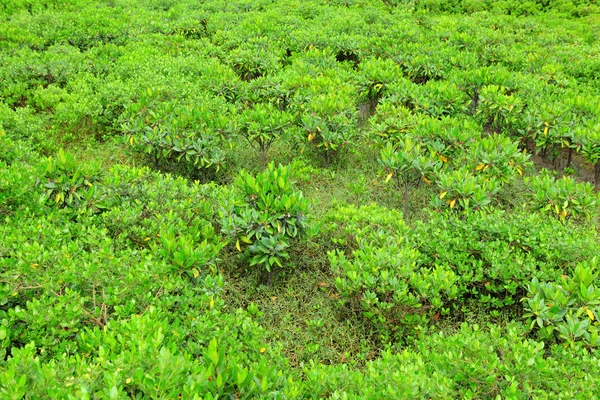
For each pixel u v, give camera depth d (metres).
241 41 12.66
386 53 11.78
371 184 7.79
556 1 19.00
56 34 12.69
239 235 5.46
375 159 8.56
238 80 9.74
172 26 14.03
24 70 9.97
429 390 3.40
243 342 4.31
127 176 6.32
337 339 4.99
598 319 4.23
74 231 5.39
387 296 4.89
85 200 5.73
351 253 5.85
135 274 4.37
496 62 11.92
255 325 4.43
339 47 12.37
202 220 5.69
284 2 17.06
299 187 7.66
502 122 9.05
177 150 7.32
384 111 8.38
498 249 5.39
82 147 8.74
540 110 8.12
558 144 8.40
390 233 5.75
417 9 19.22
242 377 3.15
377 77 9.81
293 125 8.23
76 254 4.63
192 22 14.14
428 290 4.89
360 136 8.95
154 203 5.86
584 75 11.07
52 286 4.09
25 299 4.24
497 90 9.12
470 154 7.16
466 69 11.05
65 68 10.38
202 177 7.81
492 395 3.64
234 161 8.34
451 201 6.17
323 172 8.02
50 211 5.56
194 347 3.83
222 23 14.41
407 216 6.96
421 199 7.41
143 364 3.01
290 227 5.45
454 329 5.00
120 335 3.32
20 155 6.71
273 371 3.47
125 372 2.95
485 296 5.21
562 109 8.05
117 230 5.65
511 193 7.60
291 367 4.52
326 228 6.04
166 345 3.61
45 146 8.21
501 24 15.16
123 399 2.68
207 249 4.94
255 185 5.50
